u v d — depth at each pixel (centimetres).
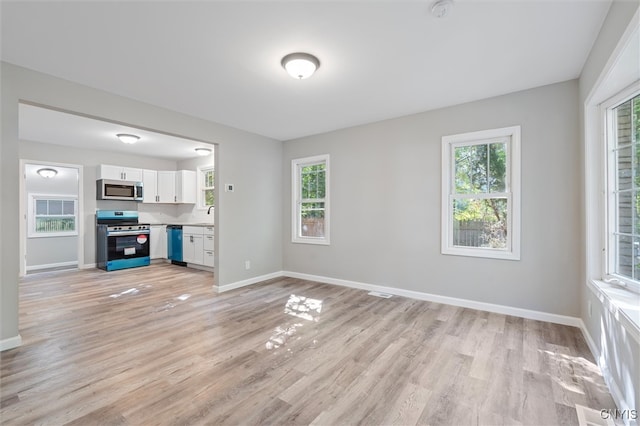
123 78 271
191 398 177
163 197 656
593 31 202
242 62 245
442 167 352
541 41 215
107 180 576
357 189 425
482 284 329
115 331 275
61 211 650
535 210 297
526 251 303
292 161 504
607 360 192
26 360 221
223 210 419
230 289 424
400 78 275
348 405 171
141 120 326
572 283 281
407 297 381
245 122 408
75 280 483
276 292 409
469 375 202
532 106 298
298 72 241
